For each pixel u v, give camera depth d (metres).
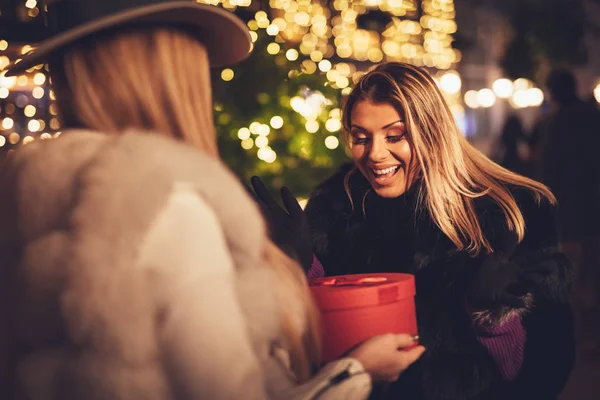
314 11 5.95
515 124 9.88
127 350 0.97
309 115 5.05
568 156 6.63
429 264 2.12
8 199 1.10
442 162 2.13
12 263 1.07
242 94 4.93
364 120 2.16
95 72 1.21
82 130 1.15
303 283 1.33
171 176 1.05
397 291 1.50
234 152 4.91
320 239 2.33
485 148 16.34
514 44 13.15
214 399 1.00
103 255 0.98
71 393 0.98
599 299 6.51
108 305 0.97
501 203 2.09
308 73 5.18
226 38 1.33
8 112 4.55
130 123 1.20
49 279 1.00
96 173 1.03
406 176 2.21
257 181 1.73
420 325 2.06
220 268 1.04
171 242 1.01
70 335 0.98
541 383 2.02
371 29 7.11
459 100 14.23
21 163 1.12
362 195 2.32
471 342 2.03
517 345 2.03
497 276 1.99
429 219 2.17
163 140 1.10
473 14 15.25
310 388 1.20
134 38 1.21
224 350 1.01
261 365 1.15
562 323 2.04
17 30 4.09
